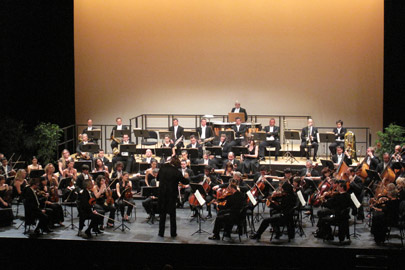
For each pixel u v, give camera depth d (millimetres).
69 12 18172
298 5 17656
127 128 16797
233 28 17953
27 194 11156
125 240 10891
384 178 12016
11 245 11062
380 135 15336
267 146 15953
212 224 11984
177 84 18328
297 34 17734
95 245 10891
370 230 11516
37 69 17781
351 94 17703
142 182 13625
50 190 11742
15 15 17172
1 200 11820
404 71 16828
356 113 17719
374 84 17547
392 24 16859
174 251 10742
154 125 18547
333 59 17688
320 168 15117
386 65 17156
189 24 18094
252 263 10609
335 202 10680
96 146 15047
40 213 11141
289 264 10539
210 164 14695
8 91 17453
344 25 17531
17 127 16266
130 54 18359
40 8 17562
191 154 14078
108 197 11617
